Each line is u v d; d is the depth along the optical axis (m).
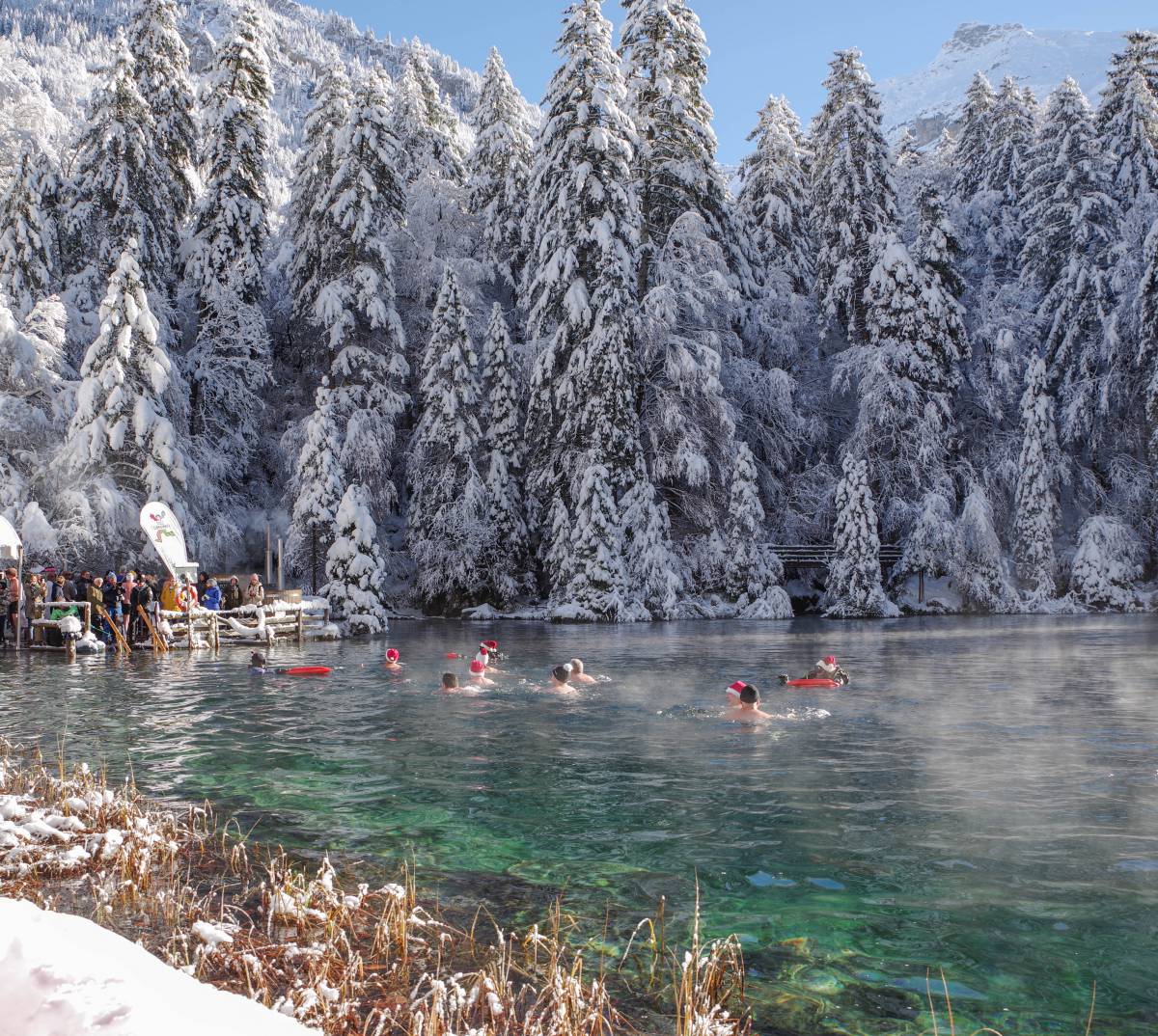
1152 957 4.20
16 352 27.80
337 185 37.31
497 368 37.09
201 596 23.61
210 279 35.47
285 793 7.31
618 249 33.84
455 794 7.27
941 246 39.41
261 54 37.66
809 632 26.25
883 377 37.34
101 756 8.77
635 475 33.72
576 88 34.84
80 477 27.30
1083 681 14.16
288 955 4.09
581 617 31.50
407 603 36.66
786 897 4.97
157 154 35.22
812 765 8.23
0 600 21.70
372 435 35.03
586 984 3.95
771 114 45.28
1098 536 37.41
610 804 6.91
